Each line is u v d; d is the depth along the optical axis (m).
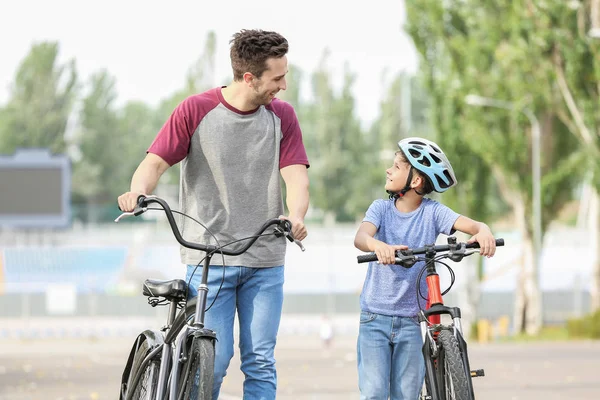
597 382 29.59
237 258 11.02
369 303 11.90
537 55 64.62
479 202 81.38
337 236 132.88
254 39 10.80
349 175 181.25
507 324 81.50
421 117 194.62
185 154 11.09
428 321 11.09
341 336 84.44
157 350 10.55
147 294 11.02
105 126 199.25
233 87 11.05
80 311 97.69
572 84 63.47
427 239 11.87
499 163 78.62
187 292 10.84
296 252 123.88
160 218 176.88
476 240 11.33
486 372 34.28
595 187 66.44
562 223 183.25
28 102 188.38
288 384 30.41
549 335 74.56
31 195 102.88
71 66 190.88
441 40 79.25
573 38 62.97
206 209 11.09
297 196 11.09
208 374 9.51
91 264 122.81
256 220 11.13
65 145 190.25
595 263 78.12
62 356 54.16
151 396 10.41
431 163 11.62
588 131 64.88
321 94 180.25
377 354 11.87
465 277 79.69
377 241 11.29
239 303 11.30
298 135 11.43
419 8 79.50
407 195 11.96
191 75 160.50
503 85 76.62
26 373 37.94
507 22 73.56
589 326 69.81
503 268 102.44
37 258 121.69
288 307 102.75
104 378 34.91
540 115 79.25
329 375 34.72
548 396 25.19
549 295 97.06
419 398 11.38
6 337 82.81
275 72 10.84
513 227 158.00
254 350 11.20
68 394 27.97
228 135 11.00
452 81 78.94
